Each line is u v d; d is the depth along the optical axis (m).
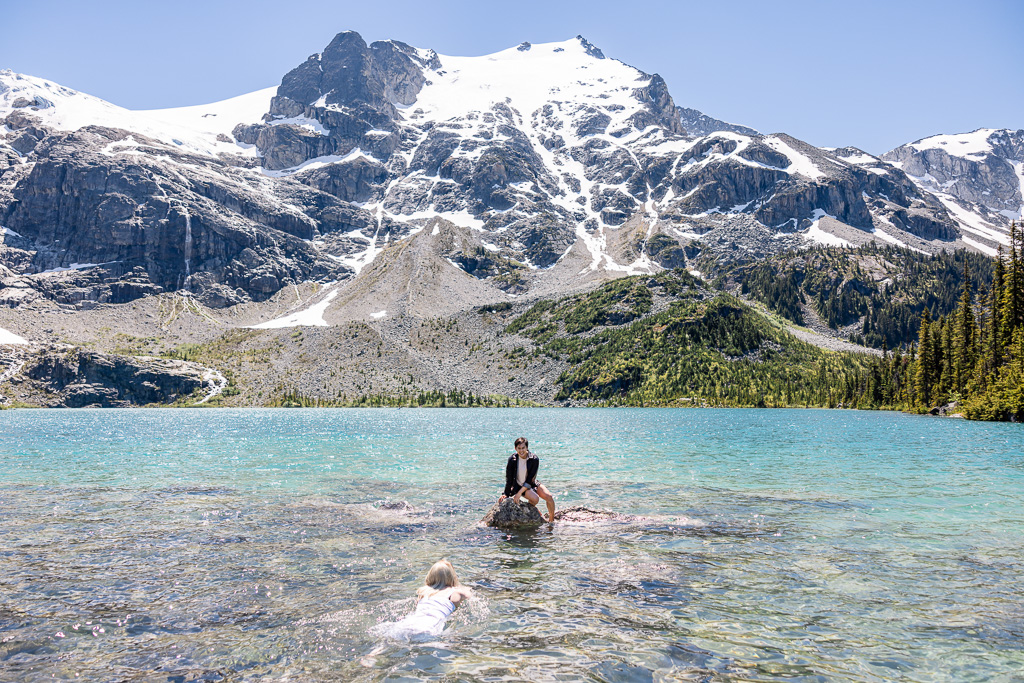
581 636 10.41
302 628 10.87
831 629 10.73
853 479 30.03
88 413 181.62
